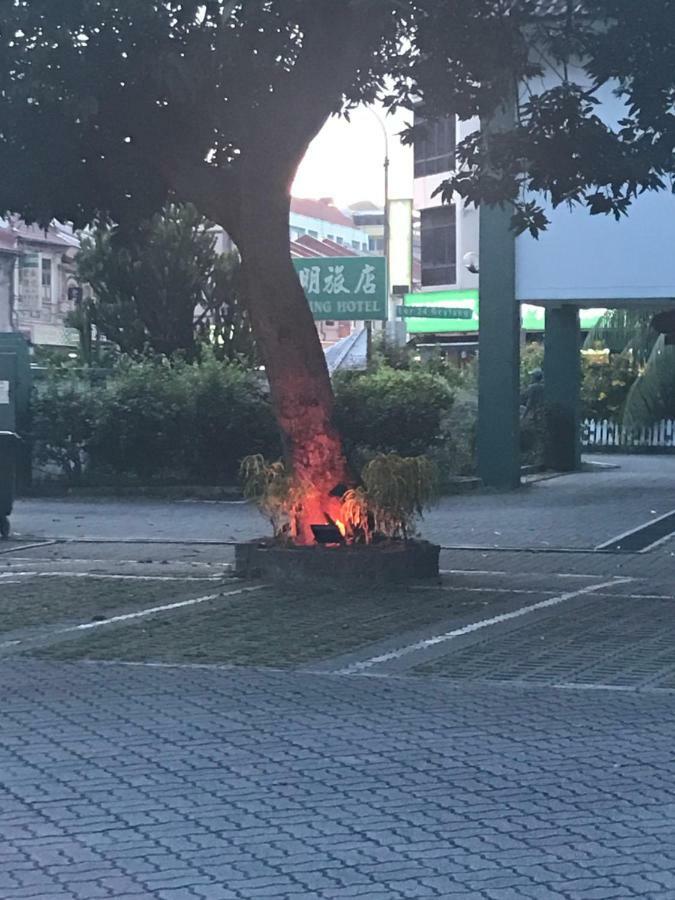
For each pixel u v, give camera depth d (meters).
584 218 22.78
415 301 49.81
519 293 23.42
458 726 7.73
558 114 13.11
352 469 13.90
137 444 23.67
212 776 6.71
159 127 13.36
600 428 37.66
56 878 5.29
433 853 5.55
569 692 8.62
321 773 6.75
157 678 9.12
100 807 6.21
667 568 14.52
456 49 13.02
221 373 23.73
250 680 9.05
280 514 13.73
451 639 10.42
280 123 13.16
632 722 7.81
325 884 5.21
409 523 13.84
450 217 49.84
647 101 12.78
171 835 5.80
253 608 11.87
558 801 6.27
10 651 10.09
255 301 13.48
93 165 13.67
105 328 25.89
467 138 13.91
